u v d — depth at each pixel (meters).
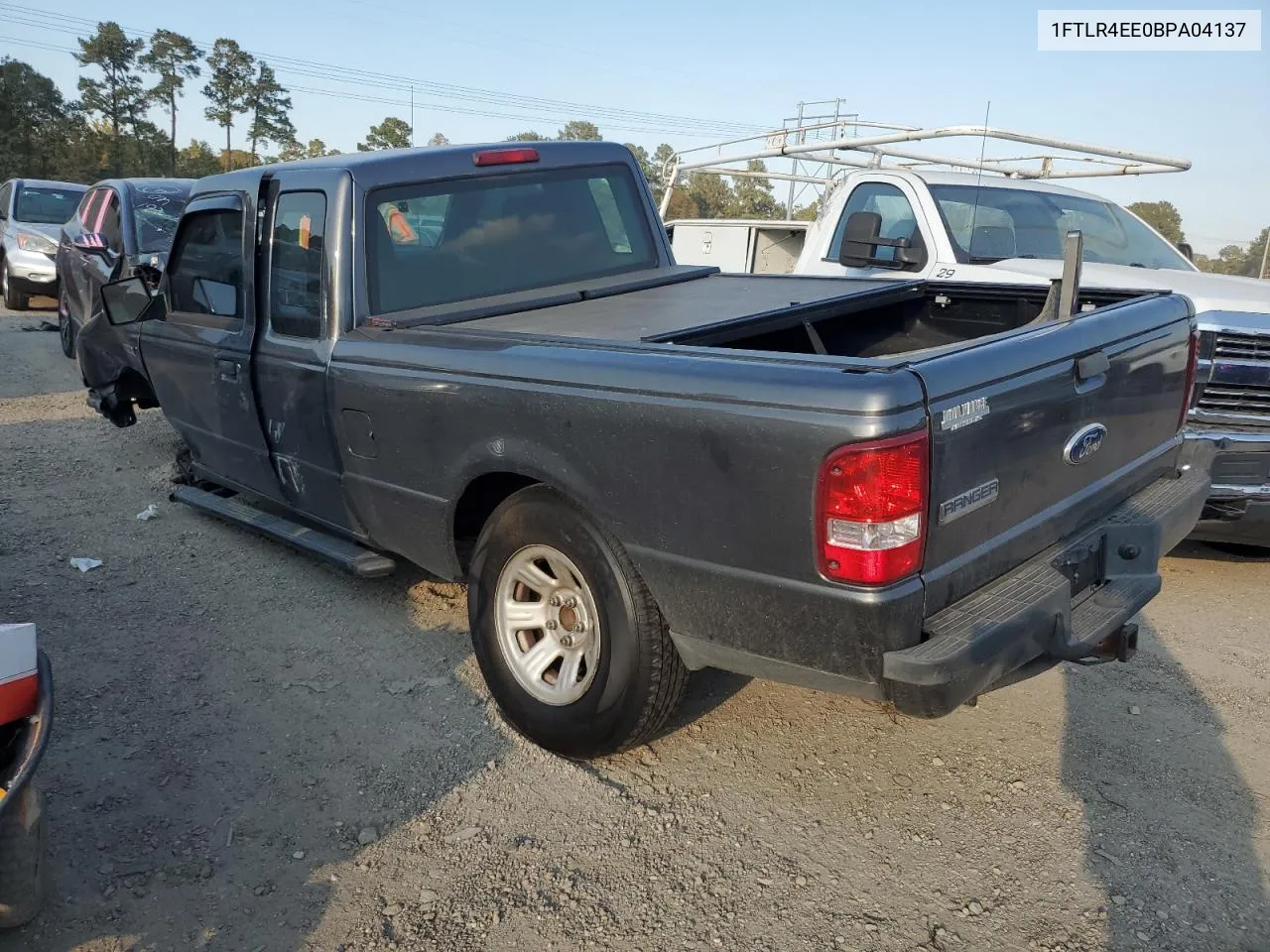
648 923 2.77
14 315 15.21
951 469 2.64
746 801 3.32
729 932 2.73
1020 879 2.94
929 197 6.79
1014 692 4.06
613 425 3.01
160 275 6.46
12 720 2.39
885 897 2.87
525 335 3.49
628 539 3.07
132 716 3.81
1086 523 3.35
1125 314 3.43
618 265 5.12
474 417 3.47
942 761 3.56
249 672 4.16
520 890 2.89
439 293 4.41
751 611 2.83
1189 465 3.93
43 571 5.20
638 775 3.46
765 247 13.41
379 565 4.41
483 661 3.72
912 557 2.59
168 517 6.10
